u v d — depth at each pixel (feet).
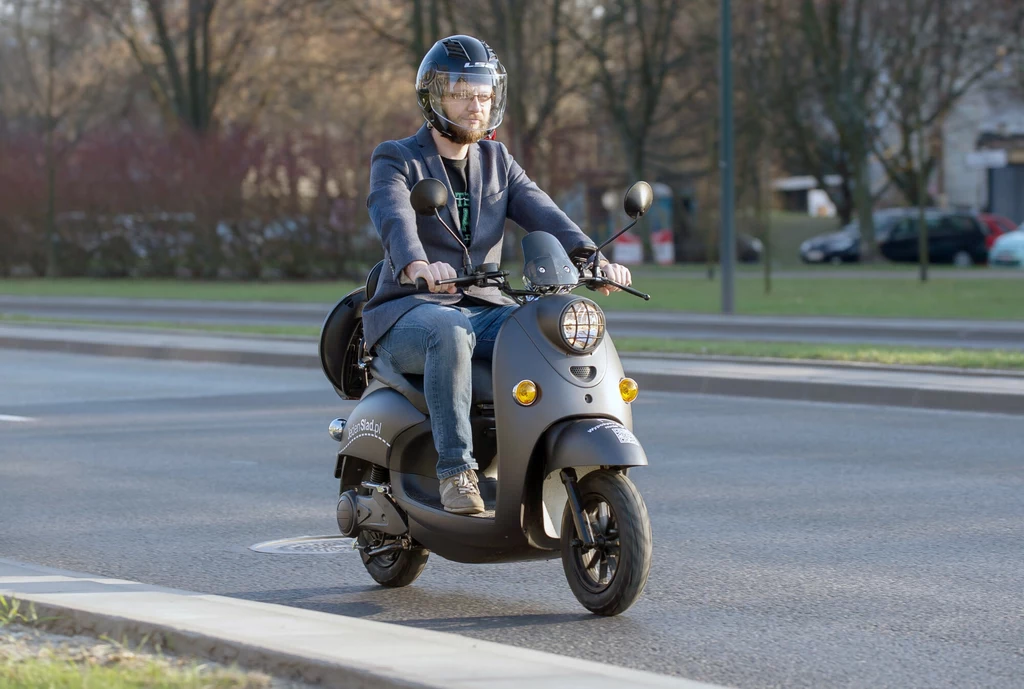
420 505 28.94
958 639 27.81
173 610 26.50
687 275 206.08
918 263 237.86
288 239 209.36
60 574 30.99
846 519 40.83
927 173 243.81
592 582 28.58
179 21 257.75
